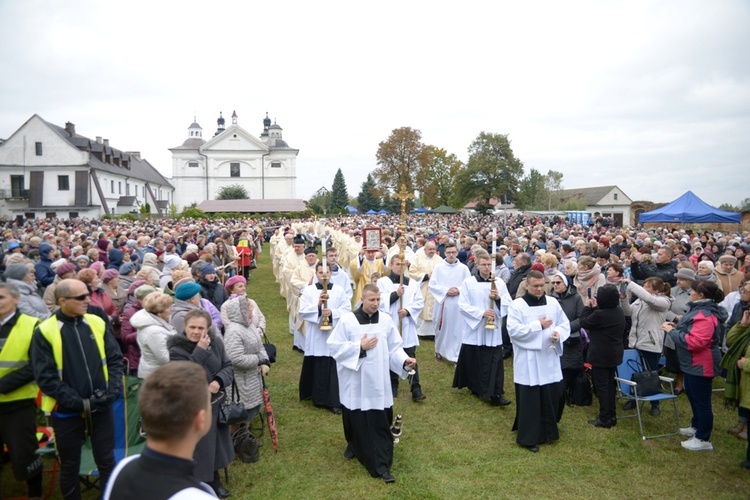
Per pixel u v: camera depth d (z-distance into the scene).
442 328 9.11
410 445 6.20
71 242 16.34
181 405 2.07
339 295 7.56
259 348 5.91
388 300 7.84
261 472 5.55
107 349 4.55
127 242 14.75
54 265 9.88
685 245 14.27
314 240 19.61
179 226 27.83
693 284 6.05
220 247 13.63
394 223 36.19
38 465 4.67
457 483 5.33
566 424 6.81
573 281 8.37
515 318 6.14
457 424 6.80
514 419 6.98
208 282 7.80
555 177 84.69
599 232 24.75
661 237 20.27
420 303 8.00
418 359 9.65
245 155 81.94
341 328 5.57
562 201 86.31
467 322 7.59
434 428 6.68
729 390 5.74
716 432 6.57
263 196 82.56
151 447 2.10
